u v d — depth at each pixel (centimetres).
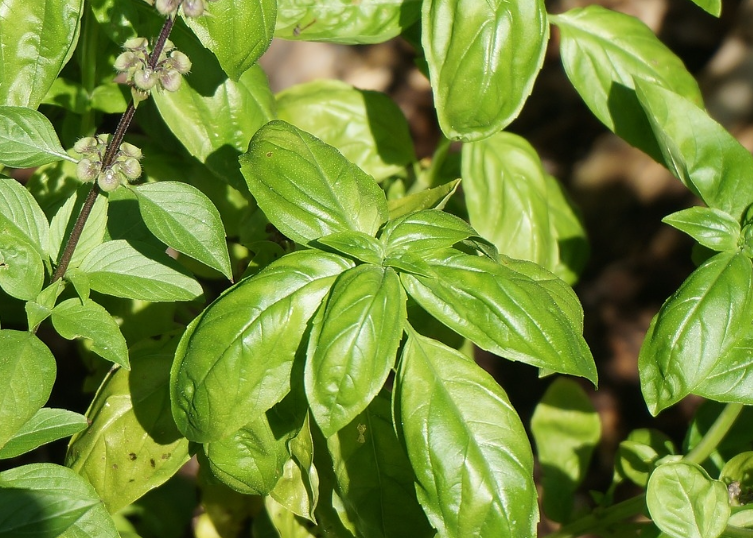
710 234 89
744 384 88
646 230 130
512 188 97
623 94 96
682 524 86
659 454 97
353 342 81
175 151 98
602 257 131
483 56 89
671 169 93
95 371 98
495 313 83
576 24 97
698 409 96
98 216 84
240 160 85
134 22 90
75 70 97
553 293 86
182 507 103
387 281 82
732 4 134
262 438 85
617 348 127
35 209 84
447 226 84
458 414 82
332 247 83
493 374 124
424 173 101
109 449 87
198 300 85
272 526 99
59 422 83
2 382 80
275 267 83
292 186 84
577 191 132
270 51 142
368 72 142
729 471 91
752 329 88
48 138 82
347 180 85
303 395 85
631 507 95
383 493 88
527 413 122
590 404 102
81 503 82
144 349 89
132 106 81
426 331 93
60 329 82
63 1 86
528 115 138
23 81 87
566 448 101
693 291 87
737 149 91
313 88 100
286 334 82
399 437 83
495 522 82
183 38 91
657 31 137
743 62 128
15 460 104
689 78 97
